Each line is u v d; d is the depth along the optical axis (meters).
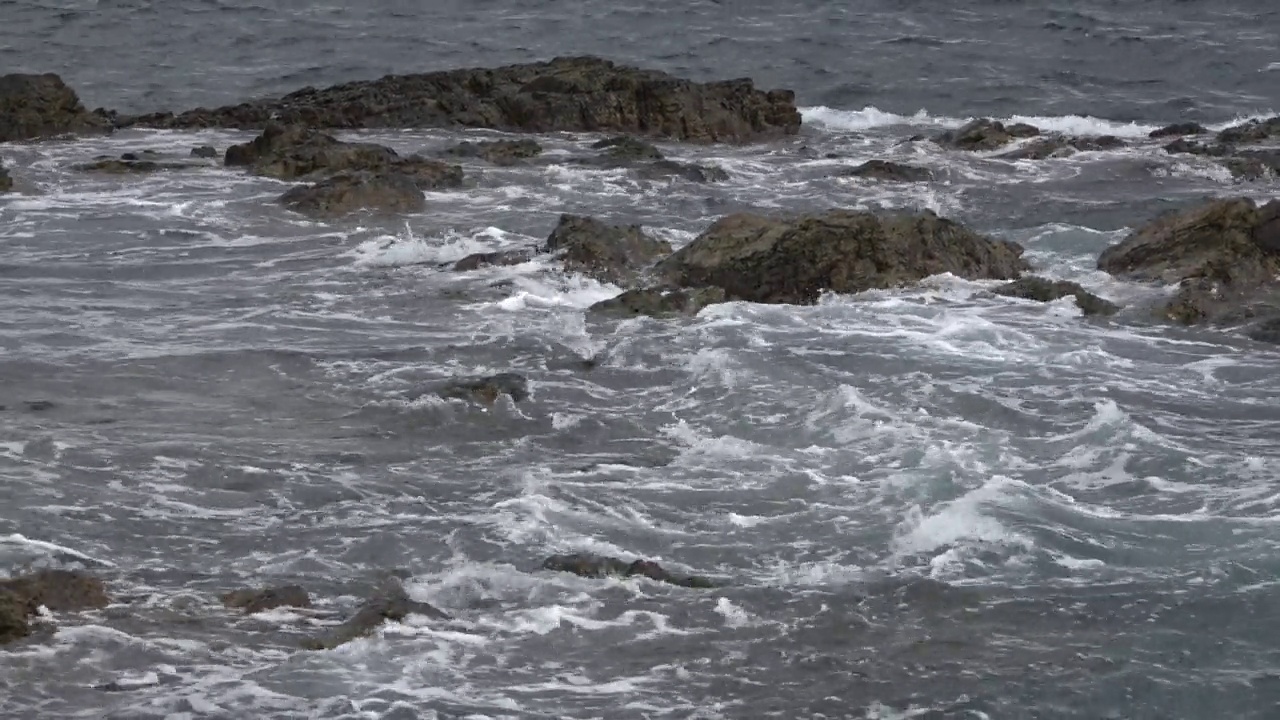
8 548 43.34
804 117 127.69
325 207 85.31
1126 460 50.81
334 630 39.31
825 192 94.81
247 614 40.31
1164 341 64.12
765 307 67.62
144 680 36.94
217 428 53.16
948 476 49.34
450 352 61.53
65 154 100.56
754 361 60.19
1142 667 38.62
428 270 74.69
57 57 148.50
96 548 43.91
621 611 40.94
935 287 70.56
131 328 64.62
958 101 137.75
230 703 36.03
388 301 69.50
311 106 116.19
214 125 113.94
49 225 81.75
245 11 167.00
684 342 62.94
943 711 36.69
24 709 35.47
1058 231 84.31
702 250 71.81
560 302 69.31
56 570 41.41
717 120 116.06
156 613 40.16
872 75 145.88
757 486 49.16
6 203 86.06
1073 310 68.00
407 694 36.69
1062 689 37.66
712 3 172.38
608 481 49.44
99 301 68.69
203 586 42.00
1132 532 45.78
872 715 36.53
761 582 42.94
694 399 56.81
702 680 37.84
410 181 88.12
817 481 49.44
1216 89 141.62
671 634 39.91
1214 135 114.94
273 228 82.38
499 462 50.88
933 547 44.94
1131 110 134.62
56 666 37.34
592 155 103.31
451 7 171.38
